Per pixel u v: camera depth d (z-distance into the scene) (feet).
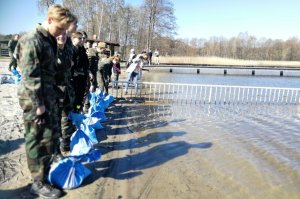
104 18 166.50
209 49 263.29
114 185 14.23
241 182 15.57
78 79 19.35
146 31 176.65
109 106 34.45
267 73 97.55
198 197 13.66
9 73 54.95
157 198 13.35
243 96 46.78
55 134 12.85
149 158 18.15
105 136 22.11
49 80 12.39
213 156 19.22
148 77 74.84
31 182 13.75
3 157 16.33
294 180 16.19
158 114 31.76
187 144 21.44
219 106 38.65
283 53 243.60
